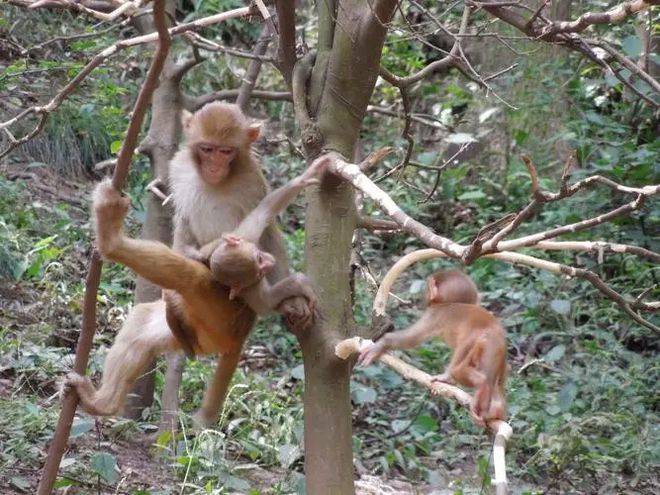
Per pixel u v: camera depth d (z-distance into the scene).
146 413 9.46
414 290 11.78
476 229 14.73
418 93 17.19
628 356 11.98
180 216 7.16
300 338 6.49
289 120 16.84
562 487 9.73
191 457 7.87
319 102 6.71
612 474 9.97
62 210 12.71
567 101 15.72
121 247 5.93
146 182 13.37
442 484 9.37
